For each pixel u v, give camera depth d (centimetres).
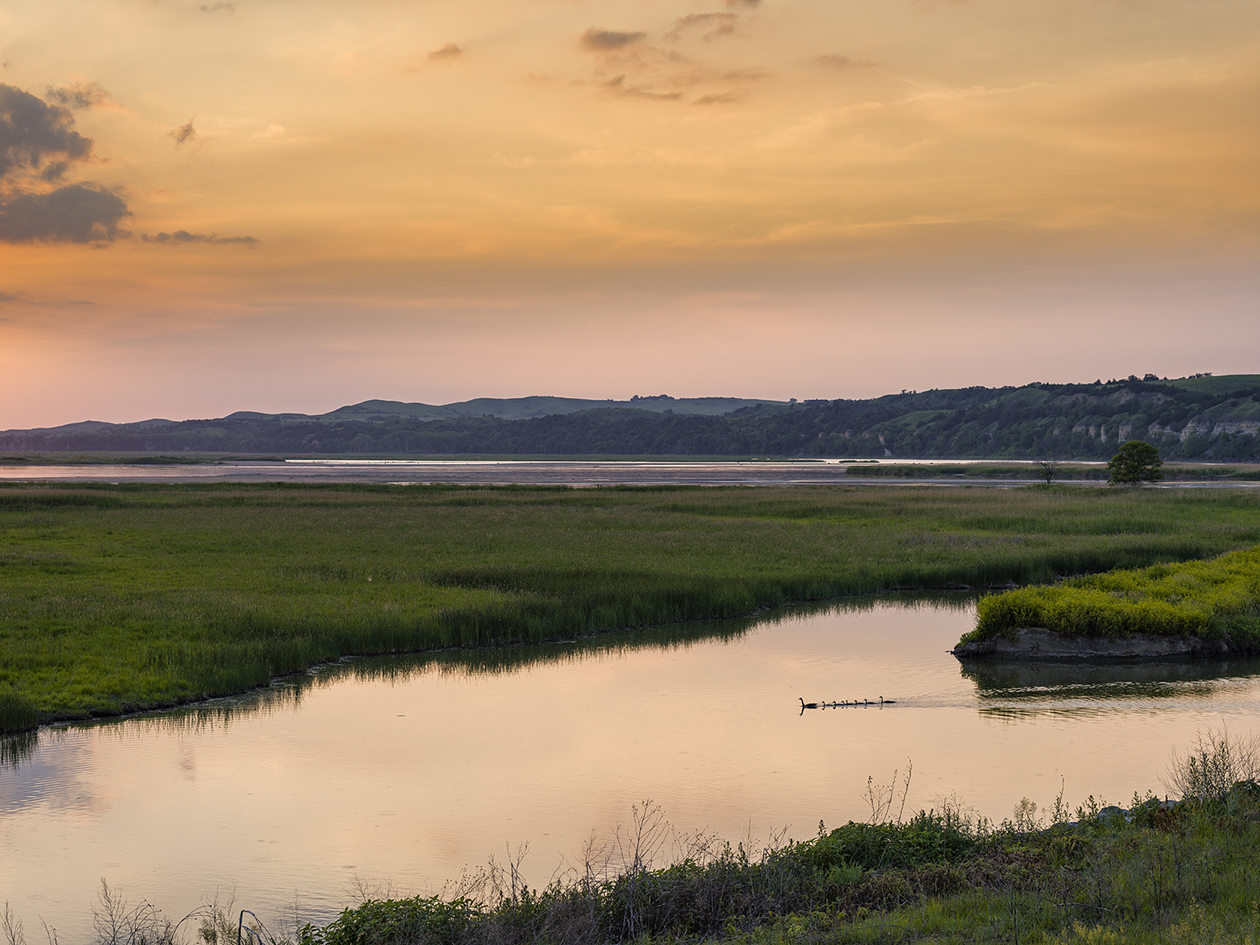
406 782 1656
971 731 1961
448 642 2906
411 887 1239
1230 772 1342
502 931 986
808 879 1084
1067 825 1235
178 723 2042
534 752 1820
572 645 2956
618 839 1380
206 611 3028
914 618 3488
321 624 2848
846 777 1658
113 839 1406
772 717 2081
